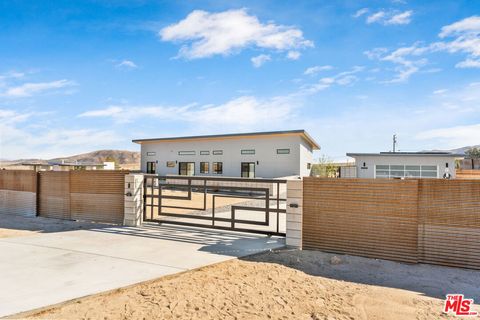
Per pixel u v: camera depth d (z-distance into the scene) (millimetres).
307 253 6676
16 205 12188
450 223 5715
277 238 7973
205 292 4367
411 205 6016
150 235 8180
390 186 6215
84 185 10586
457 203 5668
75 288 4371
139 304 3945
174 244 7168
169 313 3709
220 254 6352
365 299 4227
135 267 5375
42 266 5406
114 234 8297
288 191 7223
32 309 3701
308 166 30047
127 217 9633
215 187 8641
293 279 4988
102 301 4027
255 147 26531
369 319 3662
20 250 6527
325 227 6805
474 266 5516
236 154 27188
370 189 6391
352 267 5738
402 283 4898
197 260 5867
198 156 28750
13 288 4363
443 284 4855
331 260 6043
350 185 6586
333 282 4898
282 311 3834
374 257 6312
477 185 5523
